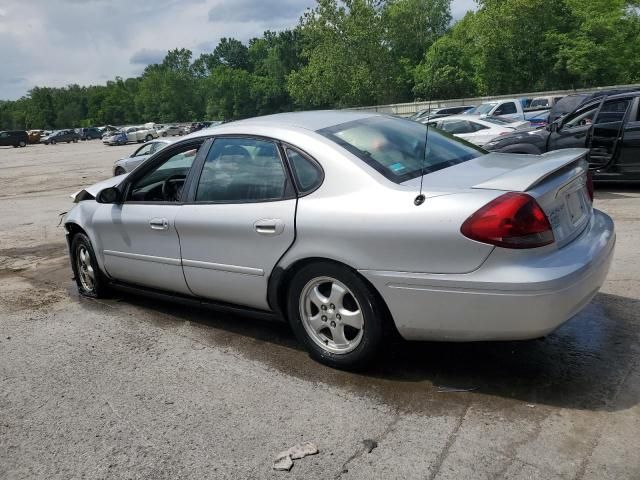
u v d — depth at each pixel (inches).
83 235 209.0
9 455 118.5
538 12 1627.7
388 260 124.7
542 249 115.6
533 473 99.0
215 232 155.8
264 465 108.0
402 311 125.9
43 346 174.2
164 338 173.0
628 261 210.4
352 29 1883.6
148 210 177.8
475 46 1829.5
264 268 146.8
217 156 162.1
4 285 250.2
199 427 122.5
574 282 114.3
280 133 149.3
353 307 136.3
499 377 132.4
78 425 127.6
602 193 358.0
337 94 2001.7
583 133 356.8
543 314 112.8
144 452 115.5
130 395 138.9
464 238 115.7
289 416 123.7
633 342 144.5
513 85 1736.0
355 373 139.8
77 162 1195.3
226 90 4065.0
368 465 105.1
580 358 138.3
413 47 2075.5
